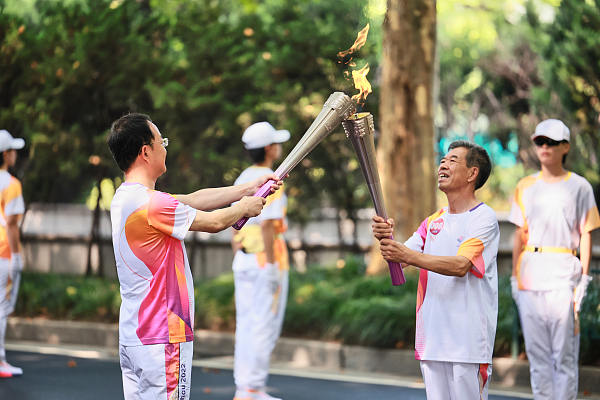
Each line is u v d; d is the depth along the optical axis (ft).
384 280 40.09
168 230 15.88
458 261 17.46
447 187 18.16
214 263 60.18
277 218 27.55
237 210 16.55
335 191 55.52
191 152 50.08
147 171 16.61
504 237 62.64
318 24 53.06
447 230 18.20
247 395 27.86
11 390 29.84
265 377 28.04
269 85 51.42
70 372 33.42
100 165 52.08
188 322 16.12
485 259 17.78
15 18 48.57
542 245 24.49
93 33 47.83
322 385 31.30
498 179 85.35
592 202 24.41
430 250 18.48
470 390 17.72
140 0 57.72
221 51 49.75
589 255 24.49
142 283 15.98
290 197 55.52
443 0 84.33
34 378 32.09
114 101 49.67
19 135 50.31
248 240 27.99
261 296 27.86
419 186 43.19
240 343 28.02
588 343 31.48
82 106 49.65
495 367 31.83
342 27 52.95
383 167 43.83
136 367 15.99
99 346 40.86
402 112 43.27
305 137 16.93
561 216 24.29
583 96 47.88
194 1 52.42
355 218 57.36
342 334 35.88
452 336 17.72
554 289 24.21
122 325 16.20
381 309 35.14
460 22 85.71
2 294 31.91
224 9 57.41
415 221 43.19
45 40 48.16
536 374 24.67
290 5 54.19
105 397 28.86
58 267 63.82
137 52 48.62
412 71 42.96
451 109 86.84
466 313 17.70
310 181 55.36
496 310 18.20
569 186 24.41
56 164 51.16
